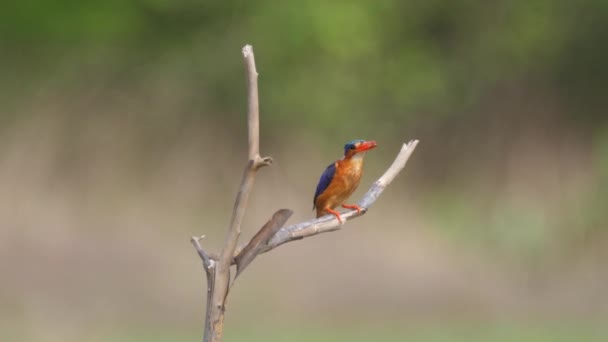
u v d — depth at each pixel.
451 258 15.99
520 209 17.97
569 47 20.73
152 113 17.72
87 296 14.23
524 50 20.91
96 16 19.06
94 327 13.79
